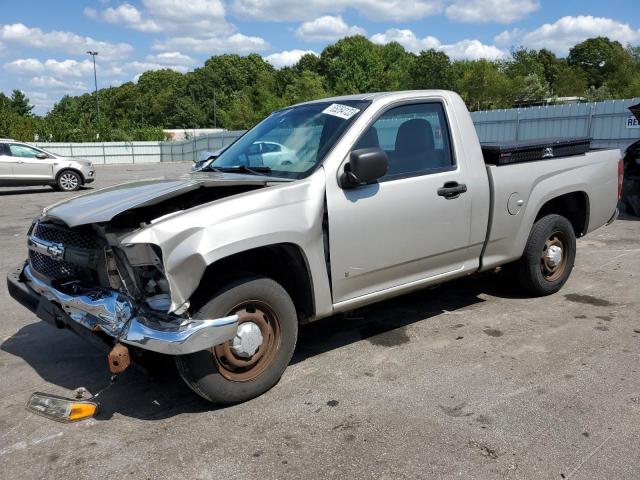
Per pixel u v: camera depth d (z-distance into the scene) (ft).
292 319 12.20
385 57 358.23
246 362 11.62
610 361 13.38
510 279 18.24
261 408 11.62
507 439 10.27
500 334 15.21
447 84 216.74
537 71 235.81
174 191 11.43
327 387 12.45
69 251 11.69
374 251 13.19
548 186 16.99
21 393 12.66
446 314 16.84
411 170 13.96
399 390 12.22
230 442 10.44
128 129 213.66
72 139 176.04
